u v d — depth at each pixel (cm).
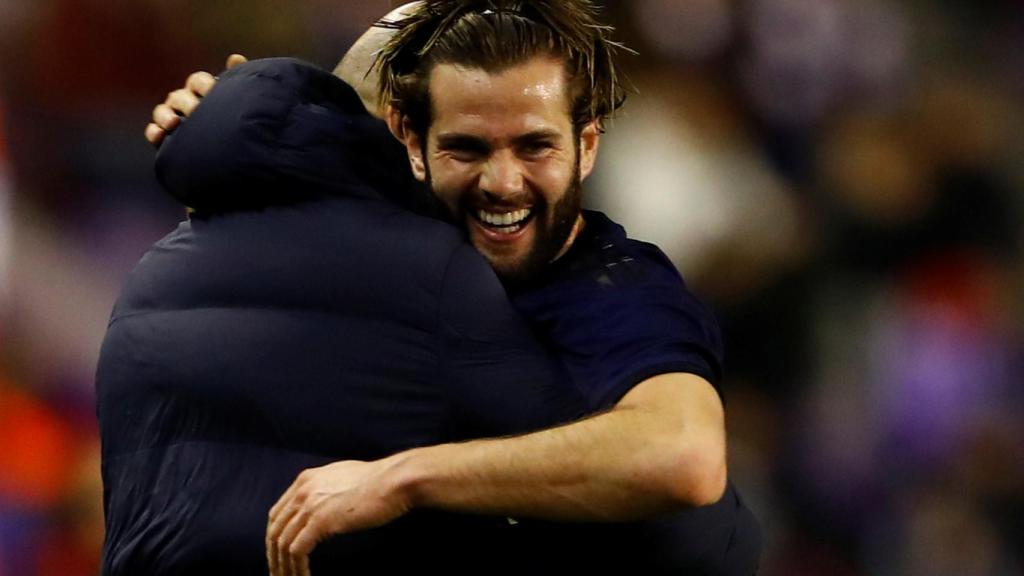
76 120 2348
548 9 900
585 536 900
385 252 886
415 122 921
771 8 2591
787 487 2262
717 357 898
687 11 2488
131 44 2423
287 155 902
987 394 2434
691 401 841
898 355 2412
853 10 2658
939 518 2292
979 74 2808
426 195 923
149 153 2345
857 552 2258
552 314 905
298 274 889
